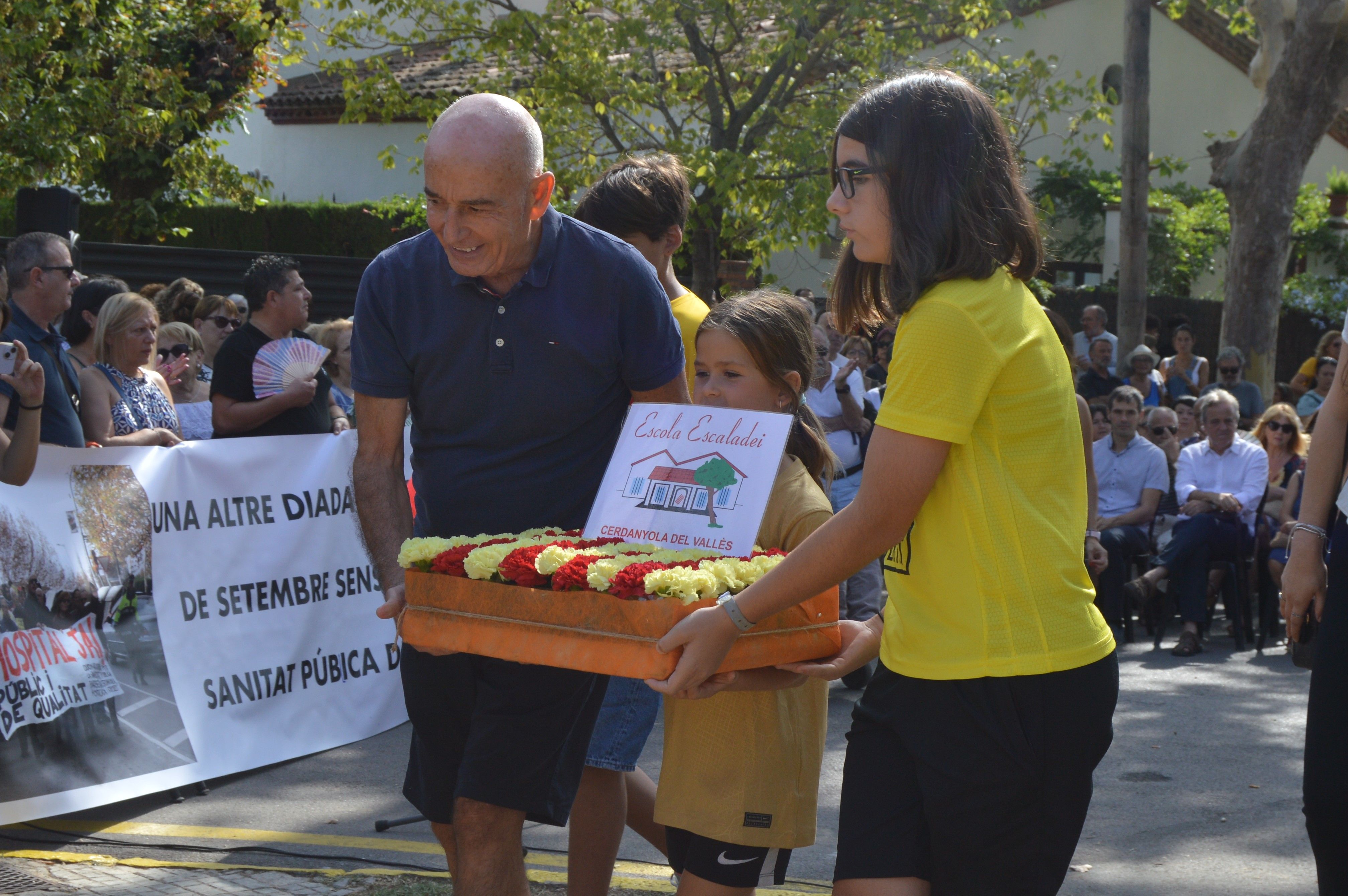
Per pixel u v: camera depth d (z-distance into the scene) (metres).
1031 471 1.93
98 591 4.36
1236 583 7.68
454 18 12.86
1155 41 22.92
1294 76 13.13
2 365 4.03
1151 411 9.27
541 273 2.58
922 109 1.92
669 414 2.50
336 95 22.89
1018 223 1.95
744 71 12.72
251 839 4.03
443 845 2.87
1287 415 8.33
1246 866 3.99
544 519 2.68
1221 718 5.95
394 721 5.44
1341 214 22.59
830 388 7.05
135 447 4.57
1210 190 22.34
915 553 1.99
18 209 8.50
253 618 4.90
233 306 7.76
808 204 11.62
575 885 3.01
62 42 14.24
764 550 2.41
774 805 2.47
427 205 2.47
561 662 2.17
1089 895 3.74
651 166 3.41
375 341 2.66
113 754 4.28
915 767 1.99
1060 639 1.93
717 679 2.12
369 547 2.72
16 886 3.49
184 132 16.48
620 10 12.66
